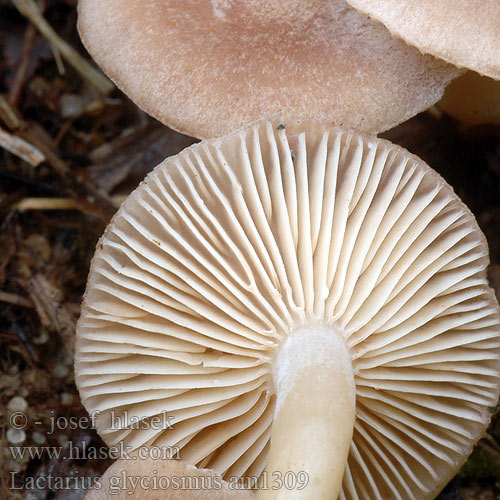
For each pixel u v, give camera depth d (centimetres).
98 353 17
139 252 16
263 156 17
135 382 17
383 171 17
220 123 18
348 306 17
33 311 19
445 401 17
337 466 16
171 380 17
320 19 18
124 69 18
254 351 17
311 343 16
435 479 18
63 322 19
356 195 17
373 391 17
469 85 19
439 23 17
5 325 19
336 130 17
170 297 17
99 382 17
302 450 16
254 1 18
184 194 17
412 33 17
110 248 17
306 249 16
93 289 17
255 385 17
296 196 17
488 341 17
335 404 16
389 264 17
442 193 17
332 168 17
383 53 18
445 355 17
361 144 17
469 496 18
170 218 17
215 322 16
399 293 17
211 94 18
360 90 18
